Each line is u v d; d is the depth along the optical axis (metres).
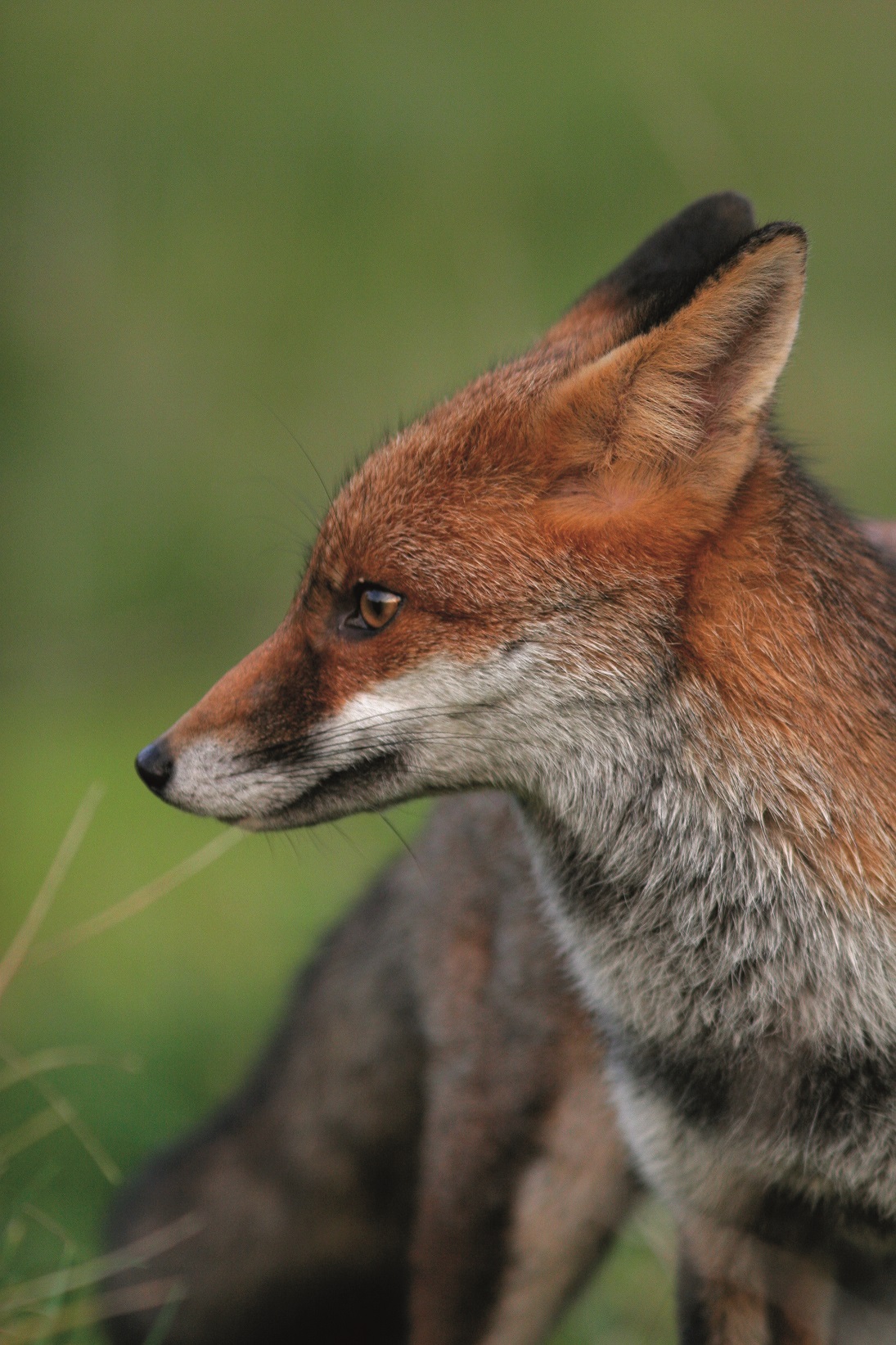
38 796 15.48
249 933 13.01
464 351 18.91
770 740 6.61
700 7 27.39
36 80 25.39
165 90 25.64
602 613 6.68
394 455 7.04
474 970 8.48
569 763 6.83
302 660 7.01
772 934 6.68
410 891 9.06
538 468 6.79
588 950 7.18
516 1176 8.28
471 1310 8.42
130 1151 10.66
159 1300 9.29
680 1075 7.02
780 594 6.71
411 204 23.05
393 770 6.90
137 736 16.84
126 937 13.24
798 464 7.32
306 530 18.45
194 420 20.38
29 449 18.55
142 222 22.86
